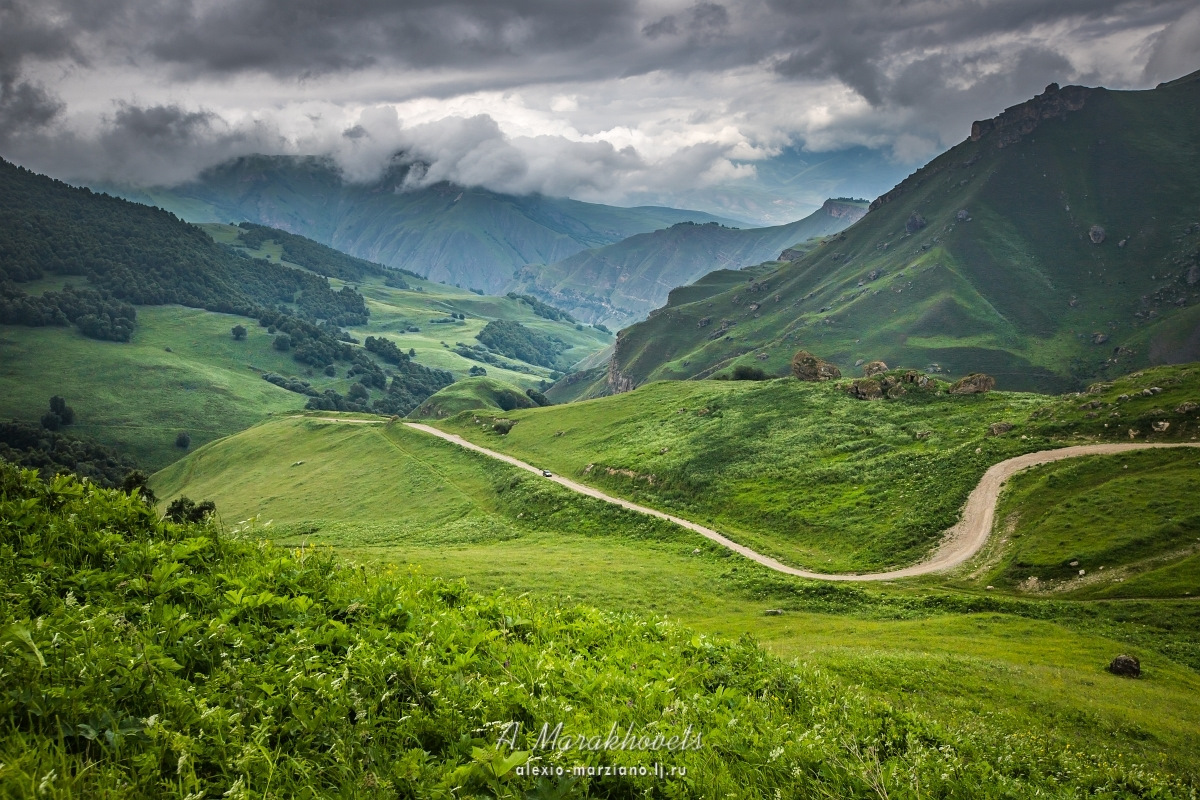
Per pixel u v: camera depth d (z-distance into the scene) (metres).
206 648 6.80
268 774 5.20
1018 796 8.23
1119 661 37.47
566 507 96.38
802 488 84.81
